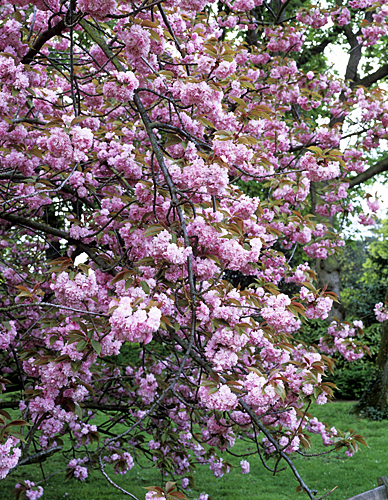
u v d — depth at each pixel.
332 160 3.09
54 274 2.64
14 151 2.81
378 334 14.32
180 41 3.12
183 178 2.29
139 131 3.99
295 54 10.58
